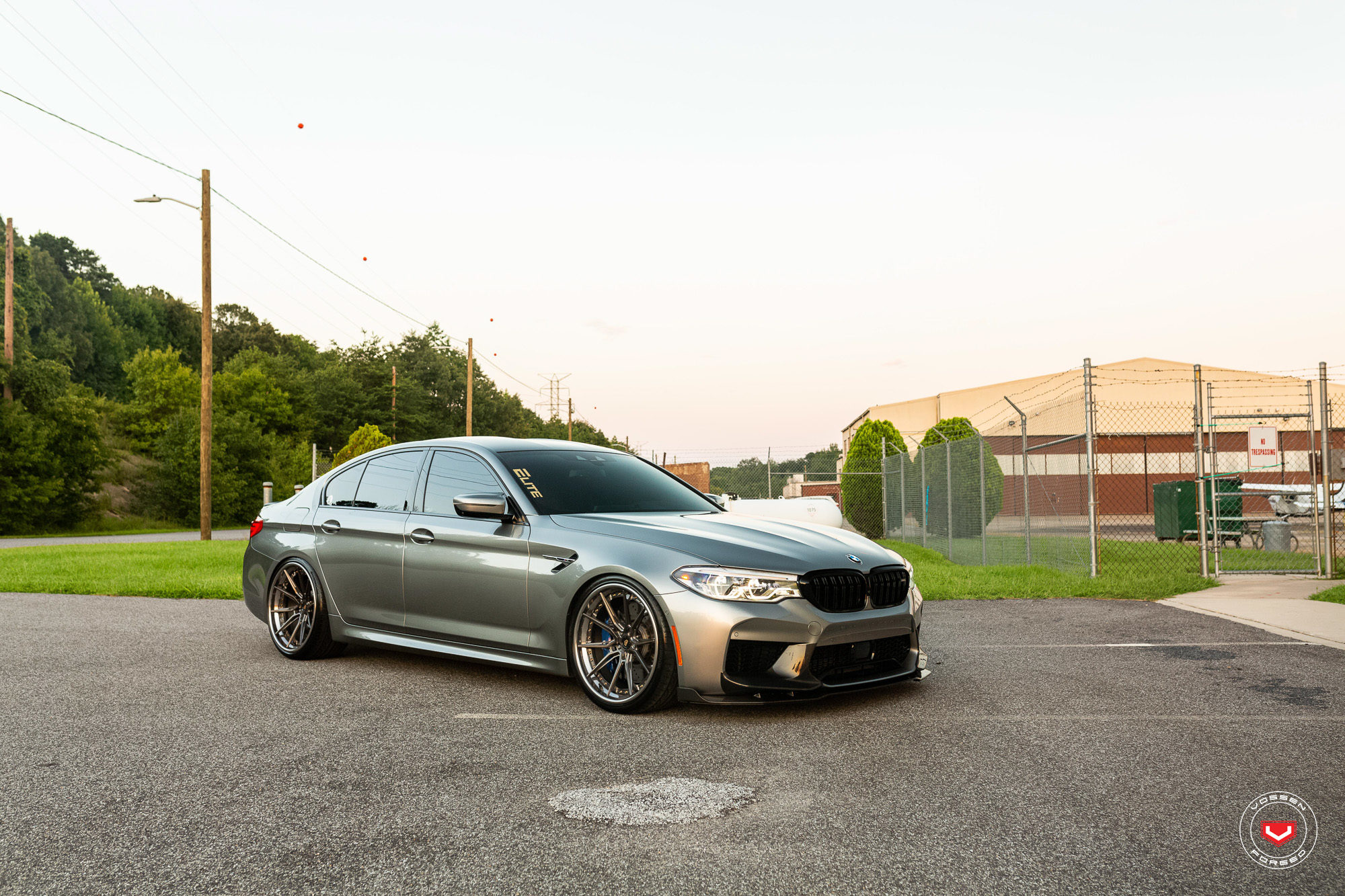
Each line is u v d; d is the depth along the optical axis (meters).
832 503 11.53
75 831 2.78
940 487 17.55
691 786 3.19
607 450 5.92
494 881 2.39
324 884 2.38
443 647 5.07
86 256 88.19
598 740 3.80
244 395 64.62
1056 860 2.49
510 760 3.53
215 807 3.00
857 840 2.66
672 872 2.43
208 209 23.44
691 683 4.07
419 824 2.82
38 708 4.43
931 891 2.30
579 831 2.75
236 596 9.04
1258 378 30.19
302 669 5.39
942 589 9.08
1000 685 4.81
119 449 55.62
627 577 4.27
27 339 59.97
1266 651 5.77
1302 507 15.81
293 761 3.52
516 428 95.75
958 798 3.03
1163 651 5.79
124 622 7.31
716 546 4.25
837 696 4.59
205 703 4.52
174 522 42.91
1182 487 15.93
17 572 11.32
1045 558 13.07
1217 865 2.46
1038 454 31.14
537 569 4.62
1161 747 3.62
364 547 5.46
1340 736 3.77
